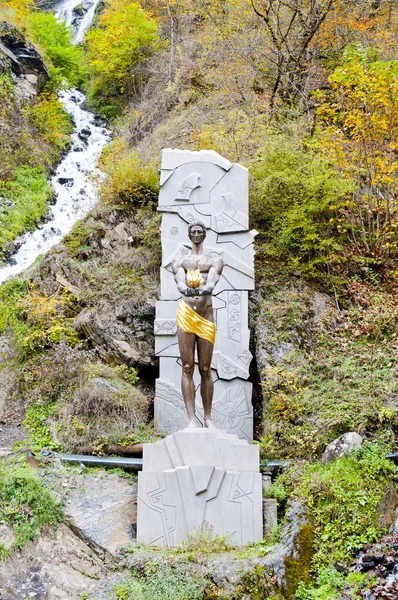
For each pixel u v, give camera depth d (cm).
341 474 775
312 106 1455
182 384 816
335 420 874
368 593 652
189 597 679
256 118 1357
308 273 1114
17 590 696
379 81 1144
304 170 1180
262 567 693
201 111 1600
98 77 2234
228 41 1703
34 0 3086
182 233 1044
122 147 1606
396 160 1190
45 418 941
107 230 1191
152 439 909
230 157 1266
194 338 815
